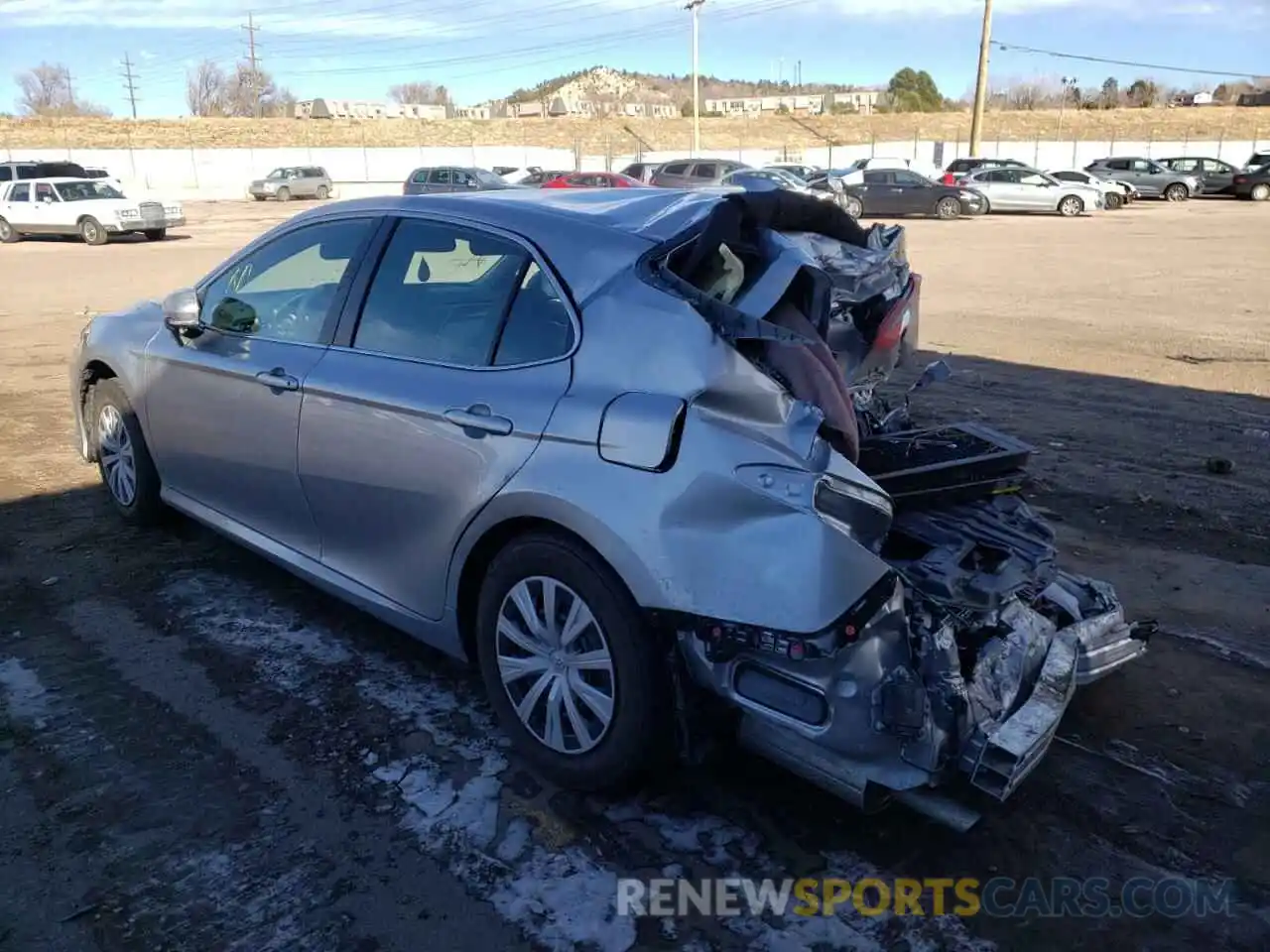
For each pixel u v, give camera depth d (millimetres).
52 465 6434
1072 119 69125
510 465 3146
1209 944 2717
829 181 31531
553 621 3131
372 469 3621
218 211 39062
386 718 3645
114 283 16906
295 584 4703
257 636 4219
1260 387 8898
